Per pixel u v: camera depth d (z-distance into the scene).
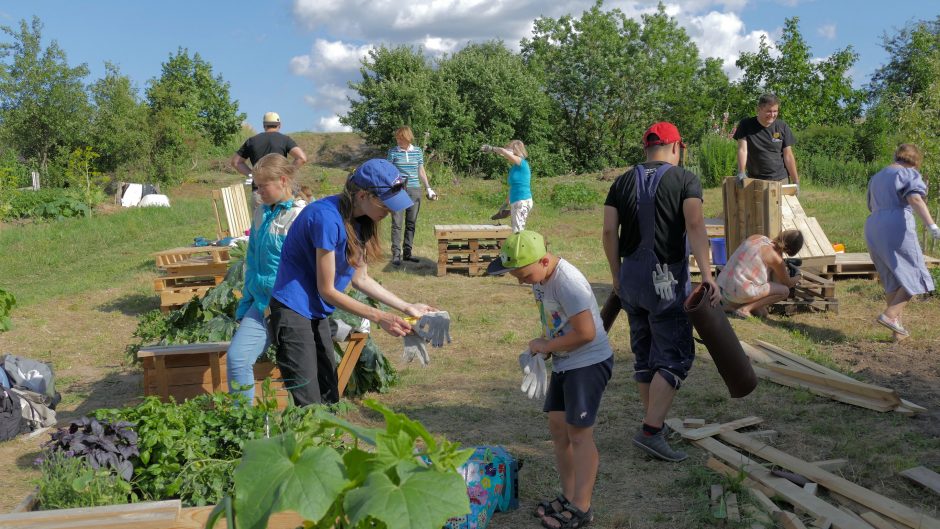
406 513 1.65
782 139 9.45
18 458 4.91
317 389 4.13
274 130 9.62
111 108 32.66
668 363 4.62
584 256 13.02
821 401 5.71
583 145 43.19
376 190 3.86
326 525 1.84
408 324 3.90
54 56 31.92
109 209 24.81
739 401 5.74
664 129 4.73
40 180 31.20
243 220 10.23
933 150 11.07
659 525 3.81
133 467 3.72
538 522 3.84
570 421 3.66
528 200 11.55
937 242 11.41
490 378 6.59
